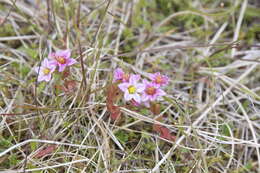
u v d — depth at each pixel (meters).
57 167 0.30
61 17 0.36
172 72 0.35
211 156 0.31
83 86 0.31
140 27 0.37
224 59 0.36
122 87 0.29
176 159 0.31
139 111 0.32
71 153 0.30
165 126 0.32
